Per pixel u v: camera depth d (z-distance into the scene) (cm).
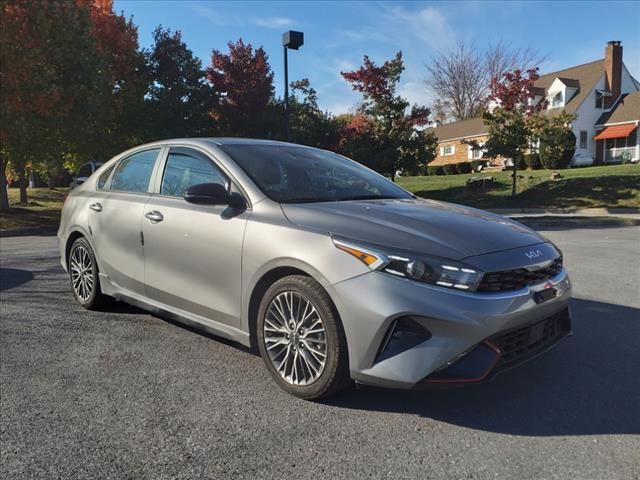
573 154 3353
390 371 291
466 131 4438
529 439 286
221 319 378
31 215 1906
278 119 2205
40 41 1661
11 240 1326
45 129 1798
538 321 318
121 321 502
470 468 259
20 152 1788
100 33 2122
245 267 353
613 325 486
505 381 361
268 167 400
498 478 250
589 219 1562
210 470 259
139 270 443
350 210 348
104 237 483
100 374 376
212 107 2294
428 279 290
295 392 333
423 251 298
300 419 309
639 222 1519
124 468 261
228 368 387
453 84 5862
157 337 456
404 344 292
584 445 279
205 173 407
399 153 2062
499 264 301
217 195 362
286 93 1611
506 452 273
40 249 1059
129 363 397
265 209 357
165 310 424
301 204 360
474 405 326
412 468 259
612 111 3741
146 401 333
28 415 315
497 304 291
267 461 266
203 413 317
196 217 389
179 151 439
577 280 680
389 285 292
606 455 269
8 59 1585
